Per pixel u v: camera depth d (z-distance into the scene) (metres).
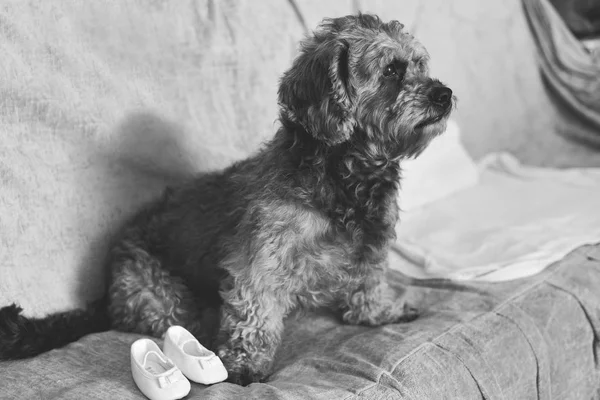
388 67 0.94
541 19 1.67
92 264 1.04
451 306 1.02
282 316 0.95
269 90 1.20
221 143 1.15
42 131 0.99
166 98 1.10
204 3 1.14
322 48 0.92
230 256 0.94
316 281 0.95
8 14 0.95
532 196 1.36
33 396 0.84
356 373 0.88
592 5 1.77
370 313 1.01
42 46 0.98
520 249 1.14
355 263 0.95
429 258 1.14
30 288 0.98
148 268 0.99
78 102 1.01
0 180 0.95
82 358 0.92
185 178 1.12
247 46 1.17
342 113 0.89
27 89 0.96
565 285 1.06
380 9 1.33
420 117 0.92
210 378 0.87
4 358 0.92
